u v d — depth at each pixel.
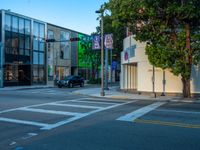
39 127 11.77
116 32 52.81
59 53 61.09
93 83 61.22
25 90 38.62
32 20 52.62
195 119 13.62
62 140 9.59
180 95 28.41
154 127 11.62
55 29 59.53
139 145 8.95
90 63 70.25
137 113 15.45
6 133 10.75
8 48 47.53
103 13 30.22
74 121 13.02
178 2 23.55
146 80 30.19
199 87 27.48
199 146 8.86
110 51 53.22
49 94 29.89
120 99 25.27
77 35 66.69
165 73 29.16
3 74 46.62
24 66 51.56
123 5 23.91
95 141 9.44
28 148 8.70
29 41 52.00
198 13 22.95
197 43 24.28
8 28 47.53
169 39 25.12
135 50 31.27
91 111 16.16
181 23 24.59
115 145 8.96
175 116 14.52
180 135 10.26
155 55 25.00
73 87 48.28
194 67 27.62
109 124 12.25
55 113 15.39
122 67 36.06
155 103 21.47
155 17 24.41
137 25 25.19
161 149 8.53
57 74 60.44
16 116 14.45
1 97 24.69
